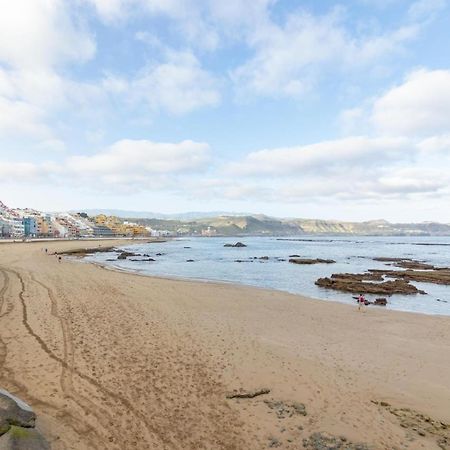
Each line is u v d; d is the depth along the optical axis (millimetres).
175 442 7219
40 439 6230
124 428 7523
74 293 21547
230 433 7707
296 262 58281
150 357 11602
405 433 8055
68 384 9203
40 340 12297
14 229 153250
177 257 70562
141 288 25953
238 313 19781
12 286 22391
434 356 13883
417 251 100000
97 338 13062
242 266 52719
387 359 13289
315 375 11188
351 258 72375
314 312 21234
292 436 7742
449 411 9273
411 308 24750
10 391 8469
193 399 9055
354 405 9328
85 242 128500
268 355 12742
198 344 13375
